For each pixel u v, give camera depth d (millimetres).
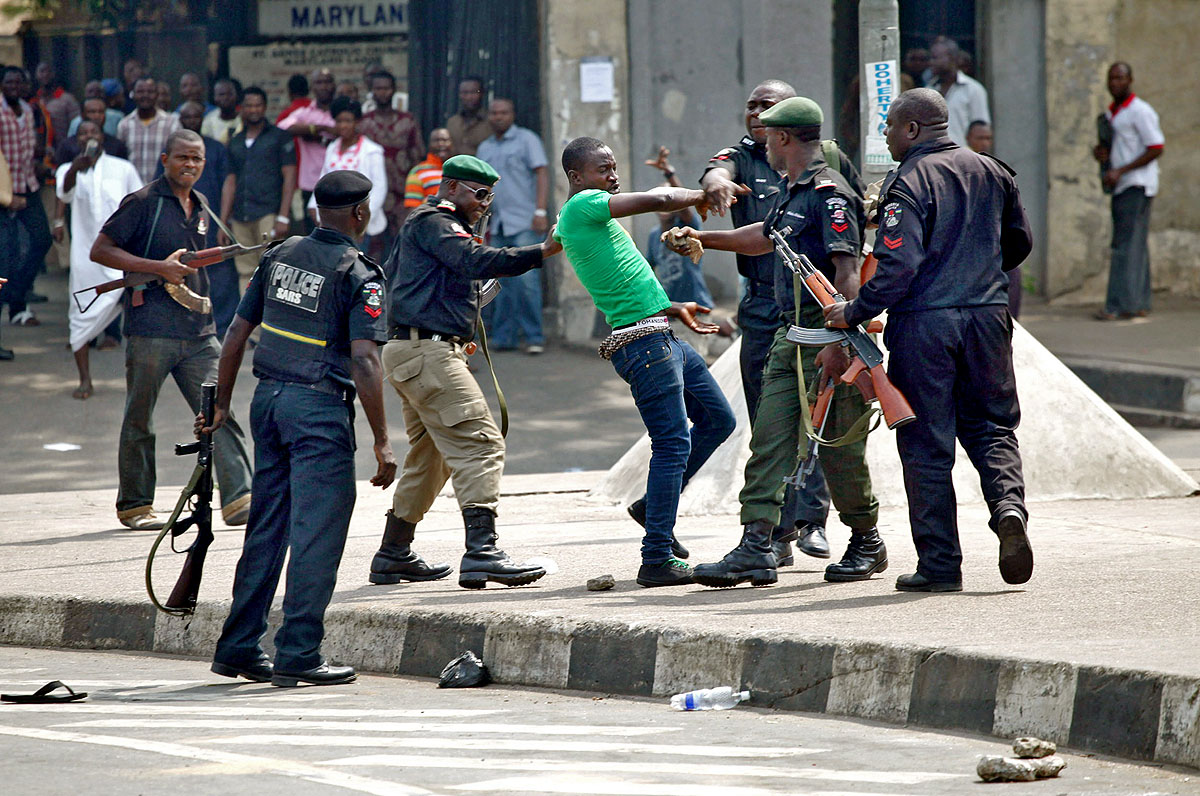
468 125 46406
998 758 12484
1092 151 49094
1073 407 27016
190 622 19875
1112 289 46406
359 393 17406
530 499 28344
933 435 17828
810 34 46188
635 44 46906
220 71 56156
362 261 17594
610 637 16844
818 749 13742
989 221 17781
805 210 18250
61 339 47094
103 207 40094
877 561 19391
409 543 20750
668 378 19109
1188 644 14531
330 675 17656
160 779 12672
